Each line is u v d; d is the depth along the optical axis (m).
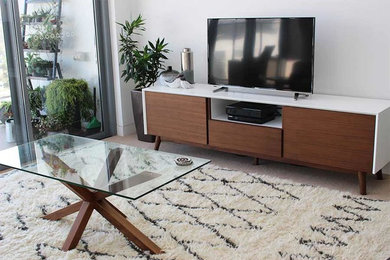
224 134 4.00
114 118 5.12
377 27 3.60
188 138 4.24
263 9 4.12
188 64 4.40
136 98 4.71
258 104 4.02
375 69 3.67
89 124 4.96
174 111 4.25
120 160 2.96
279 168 3.97
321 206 3.12
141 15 4.94
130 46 4.73
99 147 3.26
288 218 2.96
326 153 3.49
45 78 4.44
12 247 2.70
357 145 3.32
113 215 2.69
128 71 4.65
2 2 3.97
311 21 3.58
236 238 2.73
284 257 2.52
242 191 3.41
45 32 4.37
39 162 2.95
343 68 3.82
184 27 4.67
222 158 4.27
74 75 4.73
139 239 2.62
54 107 4.57
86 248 2.67
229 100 4.24
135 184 2.53
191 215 3.04
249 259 2.50
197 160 2.89
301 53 3.68
